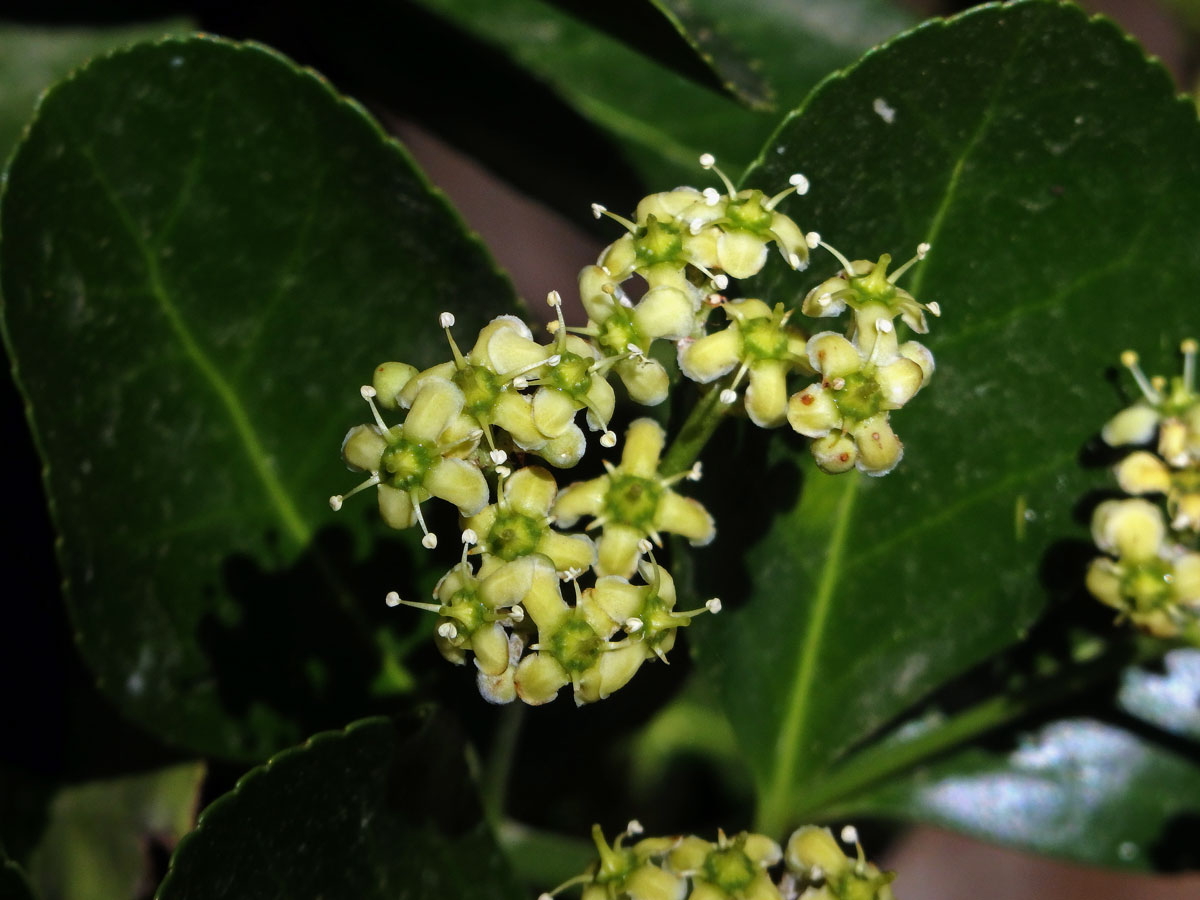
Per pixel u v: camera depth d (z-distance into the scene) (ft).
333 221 0.30
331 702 0.32
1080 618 0.34
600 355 0.26
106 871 0.34
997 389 0.31
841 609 0.32
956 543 0.32
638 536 0.26
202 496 0.31
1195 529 0.29
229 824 0.26
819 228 0.28
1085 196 0.29
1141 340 0.30
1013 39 0.27
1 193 0.28
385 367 0.27
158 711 0.31
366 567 0.32
